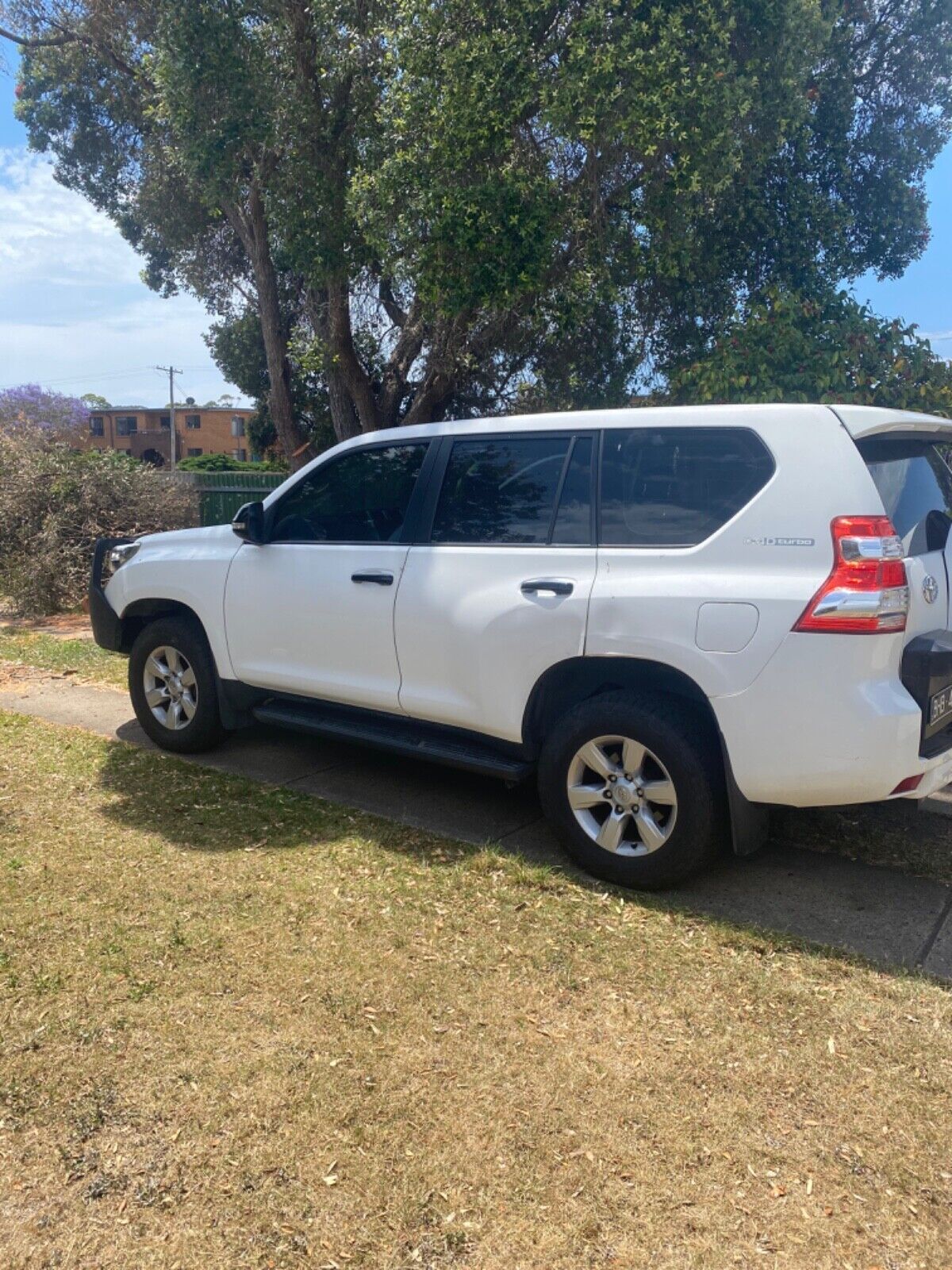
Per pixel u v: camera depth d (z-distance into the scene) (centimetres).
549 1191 232
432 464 464
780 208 1270
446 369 1225
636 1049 288
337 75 1073
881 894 397
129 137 1606
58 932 350
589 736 395
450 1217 224
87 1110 257
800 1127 256
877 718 338
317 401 1850
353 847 435
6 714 659
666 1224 223
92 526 1155
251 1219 223
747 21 969
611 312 1248
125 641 615
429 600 445
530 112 989
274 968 329
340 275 1142
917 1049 290
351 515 496
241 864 414
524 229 949
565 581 401
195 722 558
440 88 945
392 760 574
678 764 374
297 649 505
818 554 347
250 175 1216
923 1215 227
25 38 1391
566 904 381
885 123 1385
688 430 387
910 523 377
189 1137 248
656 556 383
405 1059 281
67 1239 217
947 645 363
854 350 785
